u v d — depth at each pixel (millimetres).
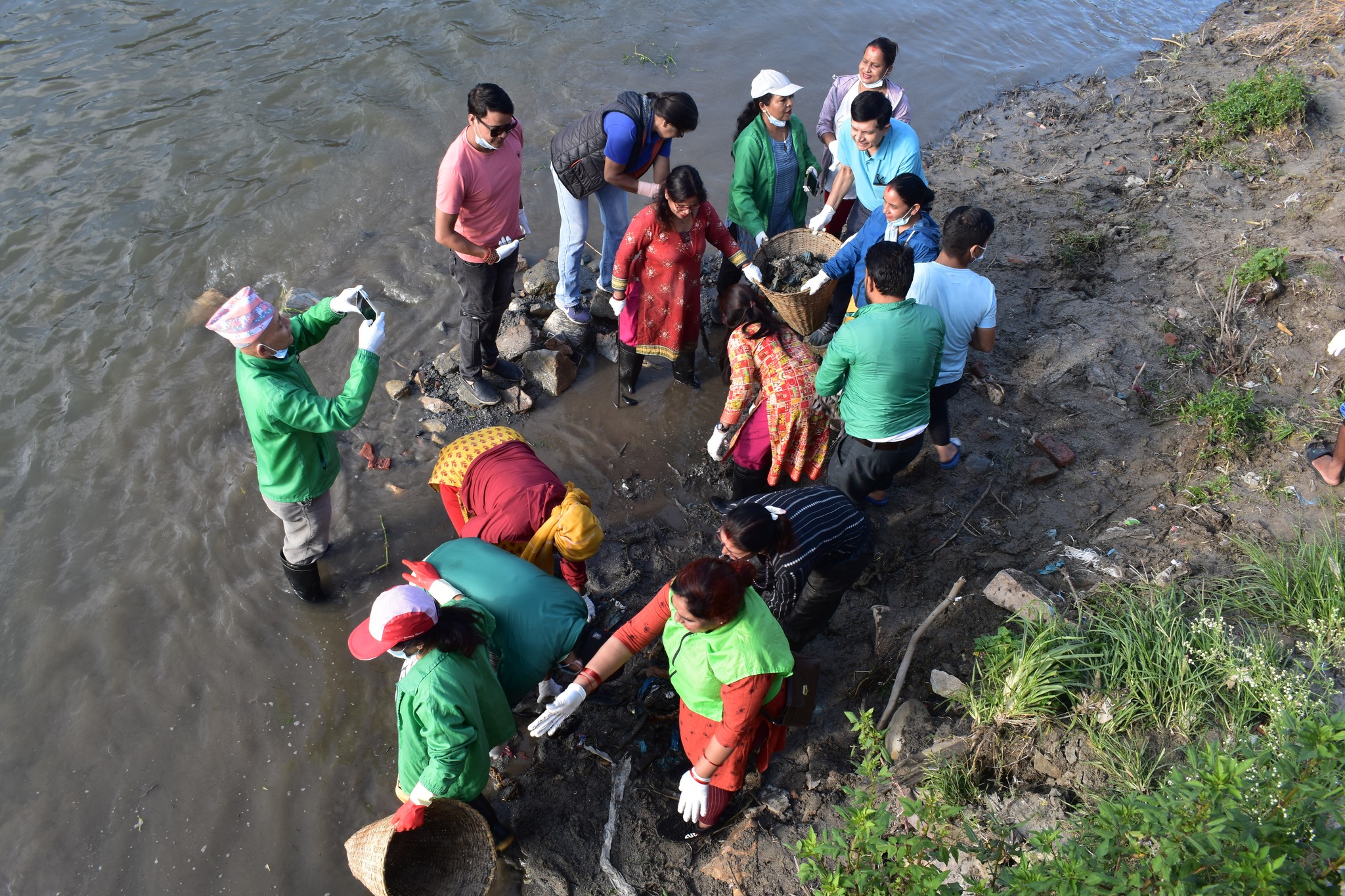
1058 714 3809
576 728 4223
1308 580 4191
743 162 5793
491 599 3705
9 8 9789
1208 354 6023
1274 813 2436
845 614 4691
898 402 4223
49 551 5047
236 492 5379
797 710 3641
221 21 9719
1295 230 7070
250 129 8172
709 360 6500
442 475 4215
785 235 6070
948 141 9125
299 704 4410
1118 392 5801
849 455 4492
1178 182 7996
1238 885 2225
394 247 7148
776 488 5266
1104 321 6316
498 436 4207
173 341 6324
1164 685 3732
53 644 4621
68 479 5422
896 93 6141
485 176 4848
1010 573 4457
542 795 3990
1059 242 7262
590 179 5504
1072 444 5477
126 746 4234
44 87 8609
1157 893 2336
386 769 4180
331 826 3986
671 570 5012
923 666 4320
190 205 7383
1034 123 9383
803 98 9234
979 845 3328
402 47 9406
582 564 4227
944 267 4539
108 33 9477
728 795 3596
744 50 9961
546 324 6445
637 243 5309
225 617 4762
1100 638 4020
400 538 5199
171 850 3895
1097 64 10680
